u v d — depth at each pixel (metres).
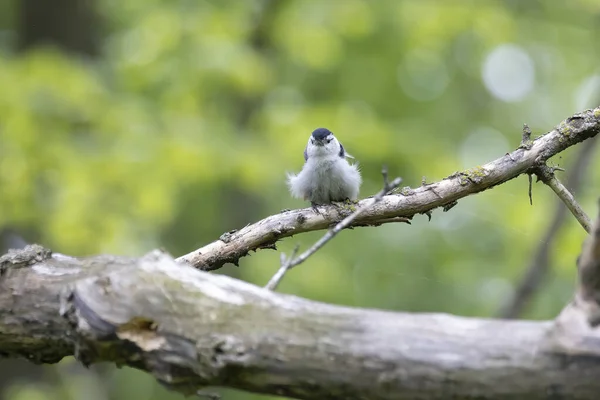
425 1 13.04
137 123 11.24
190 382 3.80
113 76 12.38
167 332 3.79
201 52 11.91
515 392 3.43
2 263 4.45
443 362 3.49
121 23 15.64
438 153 12.77
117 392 15.66
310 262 13.61
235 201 15.65
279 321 3.73
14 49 15.45
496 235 14.25
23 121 10.64
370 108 14.74
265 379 3.69
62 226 10.59
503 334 3.52
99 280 3.97
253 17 13.38
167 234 15.74
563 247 11.48
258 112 12.92
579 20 14.38
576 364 3.37
